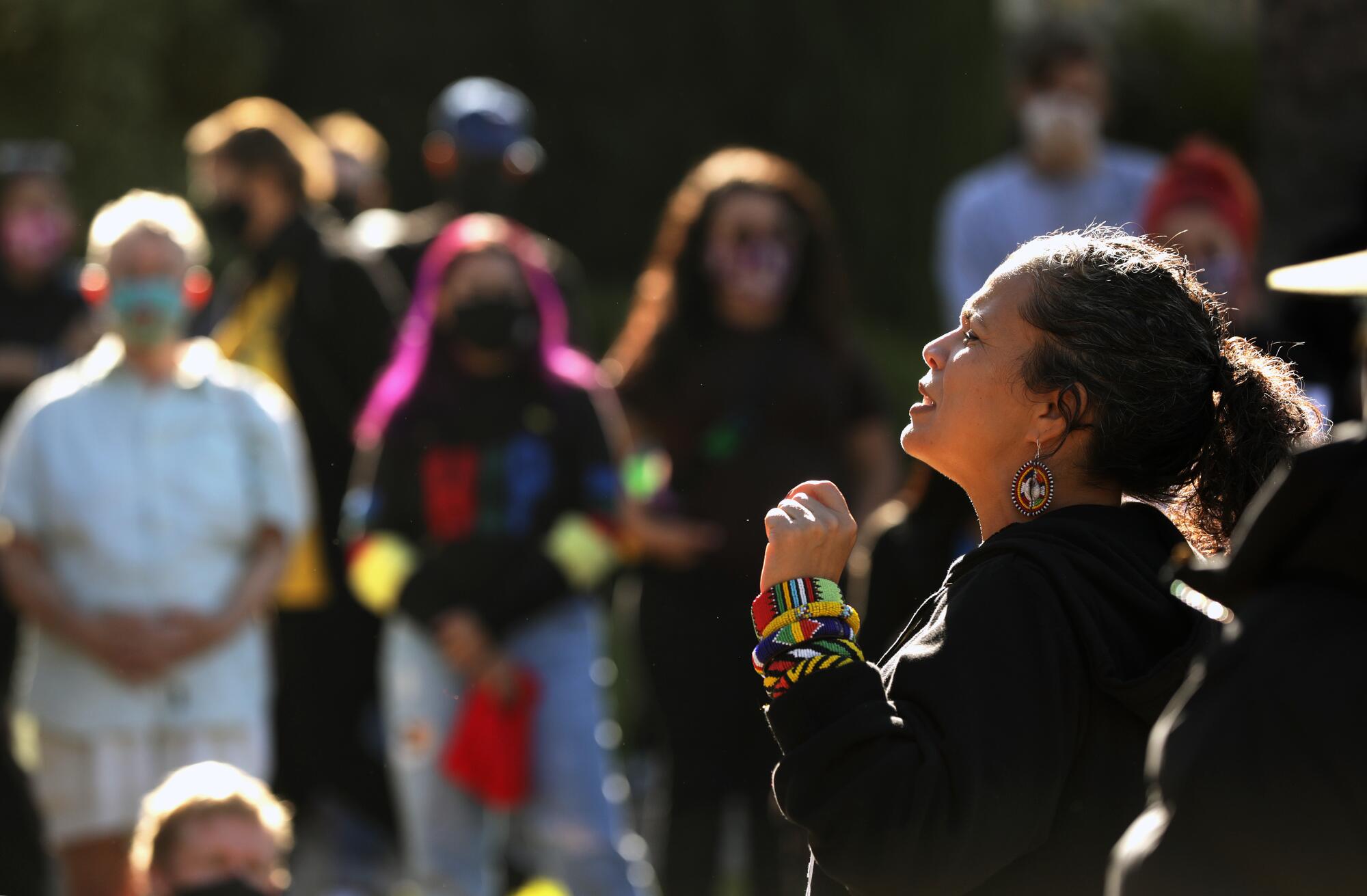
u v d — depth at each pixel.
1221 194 13.57
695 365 14.20
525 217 33.38
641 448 14.35
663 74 33.47
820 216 14.66
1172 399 5.88
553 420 13.58
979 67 35.25
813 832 5.40
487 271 13.45
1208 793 4.36
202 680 13.02
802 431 14.16
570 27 32.81
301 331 15.52
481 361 13.51
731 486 13.88
